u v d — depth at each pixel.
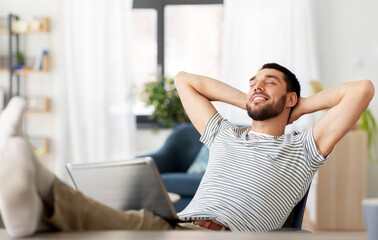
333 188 4.40
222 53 5.34
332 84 5.25
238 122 5.25
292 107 2.13
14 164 1.06
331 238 0.99
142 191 1.51
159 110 5.32
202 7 5.75
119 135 5.48
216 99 2.26
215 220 1.83
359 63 5.20
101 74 5.46
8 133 1.13
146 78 5.79
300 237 1.01
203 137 2.15
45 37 5.53
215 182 1.94
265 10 5.23
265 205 1.86
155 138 5.59
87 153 5.52
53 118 5.56
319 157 1.93
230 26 5.29
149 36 5.78
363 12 5.20
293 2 5.20
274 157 1.93
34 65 5.54
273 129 2.08
